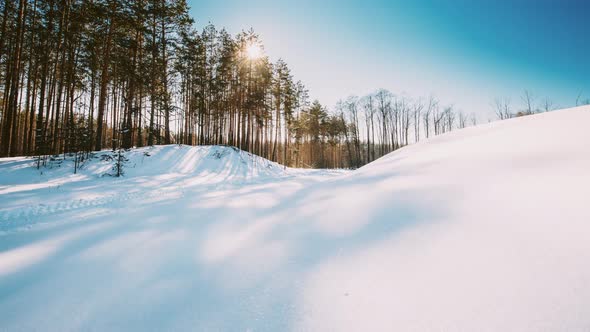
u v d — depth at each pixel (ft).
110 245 10.02
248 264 7.54
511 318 4.07
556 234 5.56
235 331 4.78
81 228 12.67
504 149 11.31
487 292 4.65
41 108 43.55
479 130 16.80
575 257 4.86
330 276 6.20
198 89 77.77
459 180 9.72
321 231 9.01
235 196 19.63
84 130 40.09
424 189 9.89
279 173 61.57
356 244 7.51
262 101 84.17
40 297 6.49
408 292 5.09
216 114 85.51
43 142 39.50
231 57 80.59
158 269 7.75
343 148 162.50
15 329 5.28
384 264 6.18
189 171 45.83
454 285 4.99
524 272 4.86
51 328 5.28
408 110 122.72
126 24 48.85
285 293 5.83
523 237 5.78
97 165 38.55
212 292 6.24
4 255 9.41
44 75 44.60
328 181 17.56
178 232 11.19
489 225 6.57
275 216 12.00
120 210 17.08
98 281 7.20
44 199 21.77
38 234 12.02
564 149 9.29
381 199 10.16
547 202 6.68
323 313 4.97
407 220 8.05
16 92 44.57
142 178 35.86
